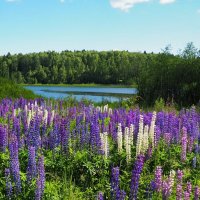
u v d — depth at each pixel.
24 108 13.11
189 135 10.31
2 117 12.21
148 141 8.74
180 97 21.14
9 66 131.25
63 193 6.61
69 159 7.76
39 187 5.94
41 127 10.05
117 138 8.62
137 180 6.16
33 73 130.50
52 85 120.50
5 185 6.42
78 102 19.78
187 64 21.81
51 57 134.62
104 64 119.25
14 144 6.34
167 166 8.40
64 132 7.90
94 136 7.95
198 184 7.45
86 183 7.41
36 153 7.68
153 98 21.48
